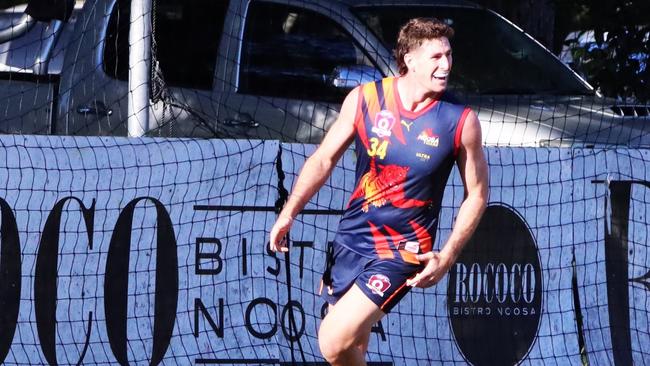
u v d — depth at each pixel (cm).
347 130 1777
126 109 2827
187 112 2752
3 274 2127
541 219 2359
